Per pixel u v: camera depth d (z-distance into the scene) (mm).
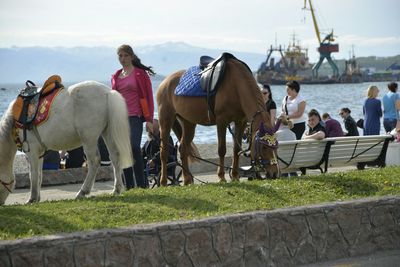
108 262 7023
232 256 7852
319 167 13773
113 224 7699
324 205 8727
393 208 9375
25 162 17188
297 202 9188
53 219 7762
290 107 14000
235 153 11883
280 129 13711
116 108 10211
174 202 8875
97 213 8117
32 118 10086
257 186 10047
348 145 14047
